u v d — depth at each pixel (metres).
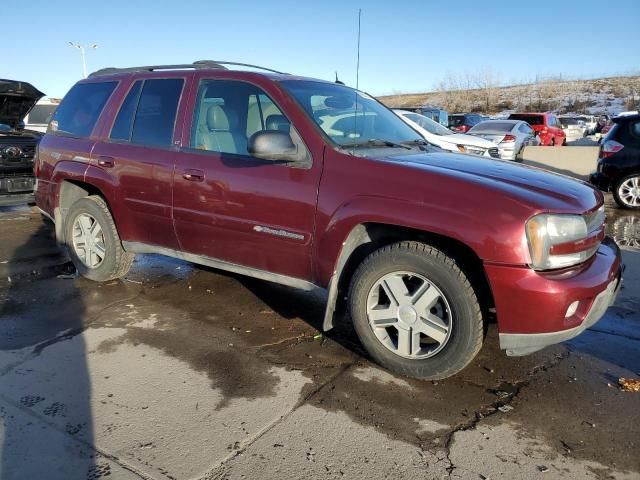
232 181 3.61
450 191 2.92
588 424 2.78
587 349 3.66
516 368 3.36
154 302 4.37
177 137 4.00
